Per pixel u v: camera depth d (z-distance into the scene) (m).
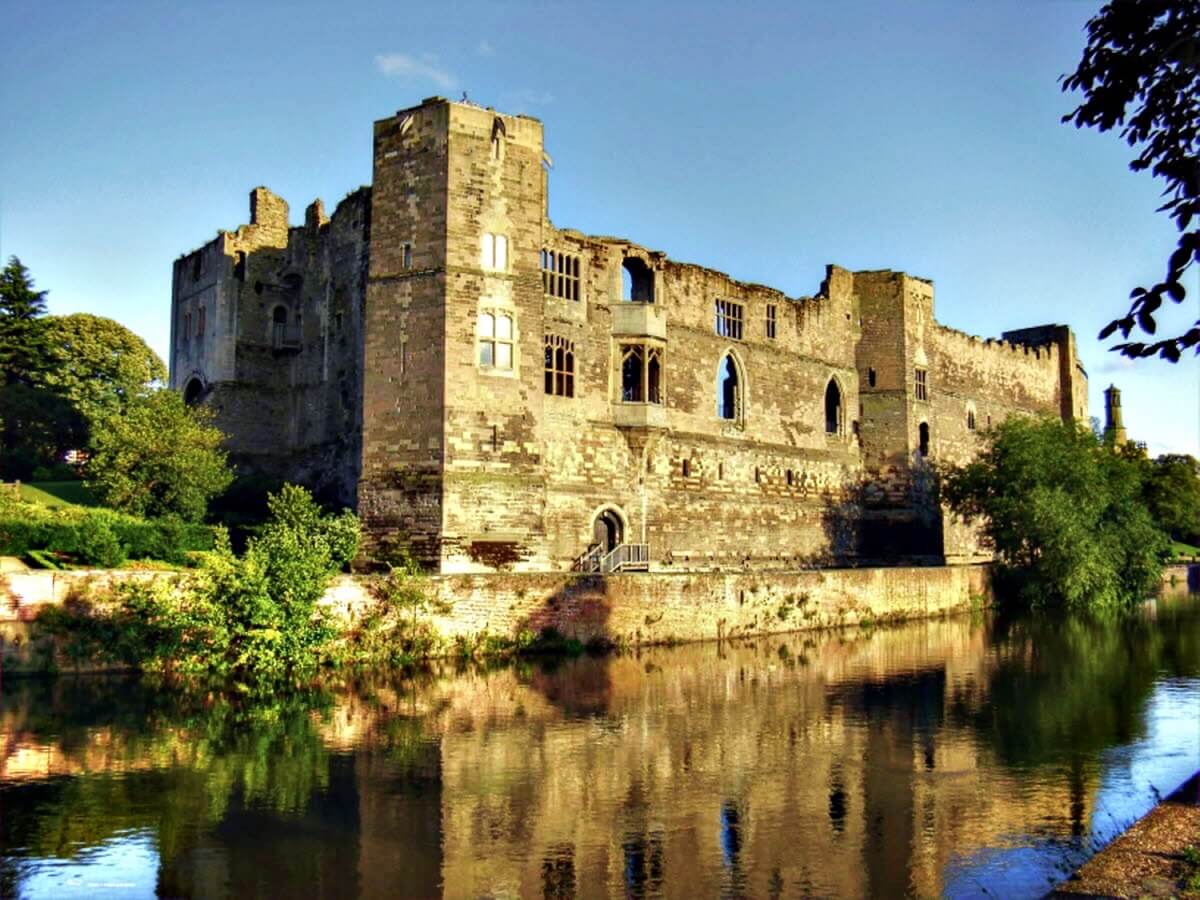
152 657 32.84
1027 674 36.28
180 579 33.75
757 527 58.84
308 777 22.19
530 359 43.72
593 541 49.47
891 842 18.67
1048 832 19.25
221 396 54.41
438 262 42.25
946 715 29.22
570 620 39.16
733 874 17.11
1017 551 61.03
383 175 43.88
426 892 16.23
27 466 60.94
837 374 66.19
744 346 59.34
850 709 29.91
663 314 53.31
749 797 21.30
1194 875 15.20
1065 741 26.27
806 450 63.00
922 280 69.75
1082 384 94.19
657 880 16.83
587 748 24.95
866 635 47.06
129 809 19.95
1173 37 11.20
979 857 17.92
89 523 36.41
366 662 35.16
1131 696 32.22
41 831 18.69
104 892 16.06
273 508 41.84
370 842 18.36
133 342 69.69
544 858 17.75
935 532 68.06
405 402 42.34
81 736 25.39
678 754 24.61
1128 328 10.81
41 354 64.88
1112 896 14.48
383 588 35.94
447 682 32.88
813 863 17.61
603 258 51.44
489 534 41.78
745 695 31.69
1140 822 18.31
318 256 53.94
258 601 32.81
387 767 23.02
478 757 24.00
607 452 50.53
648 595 41.19
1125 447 92.31
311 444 53.06
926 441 68.69
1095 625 52.78
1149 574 64.31
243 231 56.25
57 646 32.19
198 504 43.62
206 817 19.55
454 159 42.72
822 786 22.12
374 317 43.34
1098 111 11.82
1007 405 80.88
